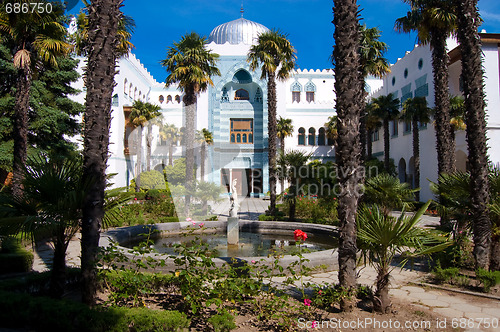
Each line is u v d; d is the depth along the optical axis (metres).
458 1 6.37
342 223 4.46
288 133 31.08
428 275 6.27
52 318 3.44
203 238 10.18
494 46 16.52
